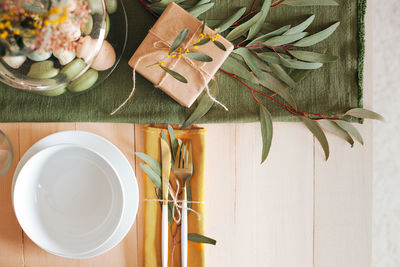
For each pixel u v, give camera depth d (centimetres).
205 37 74
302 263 89
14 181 78
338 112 87
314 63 80
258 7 83
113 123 85
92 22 60
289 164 89
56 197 82
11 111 81
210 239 82
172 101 83
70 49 59
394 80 97
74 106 82
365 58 88
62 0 51
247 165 88
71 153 80
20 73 63
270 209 89
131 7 82
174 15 74
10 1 50
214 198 87
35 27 51
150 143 84
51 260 86
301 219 89
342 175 89
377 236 99
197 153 83
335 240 90
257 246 89
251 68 80
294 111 85
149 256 84
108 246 80
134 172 86
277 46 83
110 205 81
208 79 76
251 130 88
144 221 84
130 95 76
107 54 73
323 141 83
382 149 97
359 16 85
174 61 75
